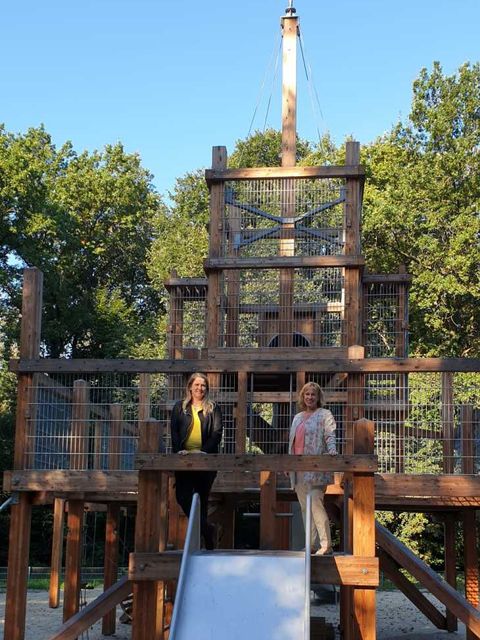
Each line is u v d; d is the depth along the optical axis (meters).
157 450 6.93
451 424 9.22
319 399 7.89
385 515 26.28
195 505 6.78
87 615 8.43
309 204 12.52
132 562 6.75
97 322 37.59
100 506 14.77
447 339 29.27
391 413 10.53
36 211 34.12
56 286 35.56
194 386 7.57
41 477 9.13
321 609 15.58
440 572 28.38
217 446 7.49
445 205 29.64
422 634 12.38
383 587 22.42
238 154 40.75
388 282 14.47
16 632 8.93
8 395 34.03
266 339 12.25
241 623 5.87
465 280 28.33
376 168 32.12
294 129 12.92
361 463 6.62
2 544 31.80
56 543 15.42
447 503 9.85
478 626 8.30
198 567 6.32
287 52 13.14
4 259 34.94
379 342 21.70
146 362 9.22
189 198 39.53
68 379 14.91
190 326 20.20
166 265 35.75
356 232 11.52
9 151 34.25
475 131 30.66
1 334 35.03
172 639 5.79
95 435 11.16
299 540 14.23
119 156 42.06
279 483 9.38
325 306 12.09
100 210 40.31
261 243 12.84
